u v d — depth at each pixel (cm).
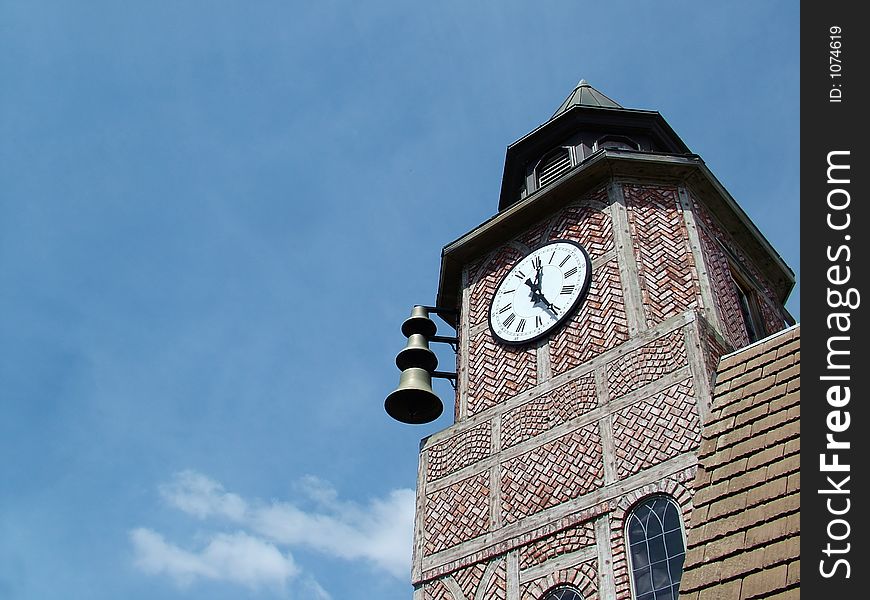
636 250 1520
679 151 1955
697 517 1011
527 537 1262
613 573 1138
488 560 1284
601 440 1280
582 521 1216
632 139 1925
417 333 1745
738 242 1748
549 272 1609
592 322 1455
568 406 1370
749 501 983
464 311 1716
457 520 1373
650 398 1264
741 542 937
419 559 1370
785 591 852
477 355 1609
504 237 1761
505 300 1648
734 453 1070
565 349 1459
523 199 1716
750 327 1616
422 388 1600
